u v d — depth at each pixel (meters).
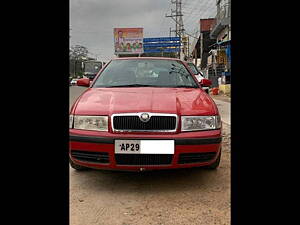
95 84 4.14
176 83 4.12
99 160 3.16
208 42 44.22
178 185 3.38
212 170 3.85
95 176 3.72
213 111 3.33
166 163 3.08
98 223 2.55
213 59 28.97
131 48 50.59
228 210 2.75
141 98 3.37
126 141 3.05
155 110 3.12
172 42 50.41
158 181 3.51
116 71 4.32
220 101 15.27
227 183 3.42
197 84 4.25
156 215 2.68
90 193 3.19
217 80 26.47
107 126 3.13
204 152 3.14
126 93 3.57
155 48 50.78
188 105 3.29
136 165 3.06
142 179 3.58
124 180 3.56
